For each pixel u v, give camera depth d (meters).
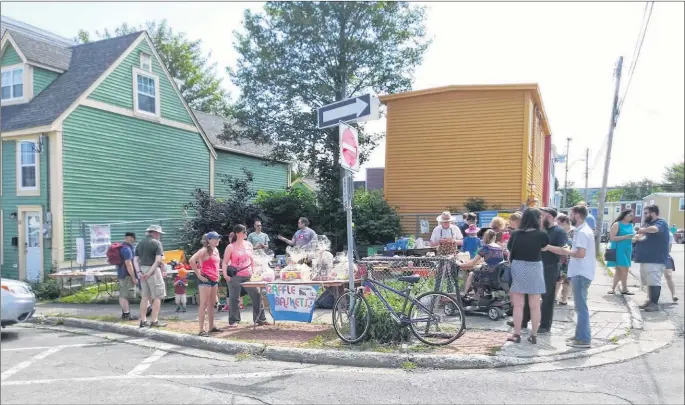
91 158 15.67
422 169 15.56
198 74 34.72
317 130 17.61
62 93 15.75
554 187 33.06
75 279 14.48
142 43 17.81
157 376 5.75
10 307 7.99
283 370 5.89
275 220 16.34
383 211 15.43
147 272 8.20
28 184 15.17
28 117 15.16
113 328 8.52
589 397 4.67
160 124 18.61
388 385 5.21
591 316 7.93
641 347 6.27
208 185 21.12
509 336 6.73
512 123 14.52
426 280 6.84
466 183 15.02
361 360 6.01
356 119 6.21
